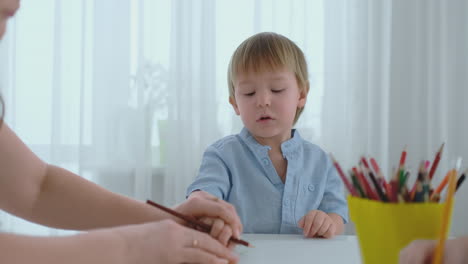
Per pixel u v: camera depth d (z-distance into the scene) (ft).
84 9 5.77
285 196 3.60
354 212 1.56
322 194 3.76
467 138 5.85
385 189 1.63
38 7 5.89
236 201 3.60
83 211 2.21
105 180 5.88
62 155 5.86
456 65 5.89
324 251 2.23
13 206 2.17
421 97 5.88
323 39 5.84
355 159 5.78
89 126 5.85
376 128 5.84
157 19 5.95
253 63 3.66
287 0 5.81
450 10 5.90
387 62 5.84
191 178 5.78
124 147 5.91
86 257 1.42
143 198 5.80
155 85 5.91
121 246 1.52
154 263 1.56
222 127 5.85
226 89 5.85
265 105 3.60
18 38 5.85
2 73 5.80
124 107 5.89
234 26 5.87
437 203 1.42
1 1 1.40
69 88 5.88
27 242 1.37
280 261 2.02
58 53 5.75
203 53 5.77
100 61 5.83
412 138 5.86
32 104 5.89
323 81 5.82
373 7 5.85
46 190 2.22
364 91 5.83
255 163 3.74
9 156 2.10
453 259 1.33
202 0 5.77
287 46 3.87
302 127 5.74
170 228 1.66
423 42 5.87
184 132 5.80
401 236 1.43
